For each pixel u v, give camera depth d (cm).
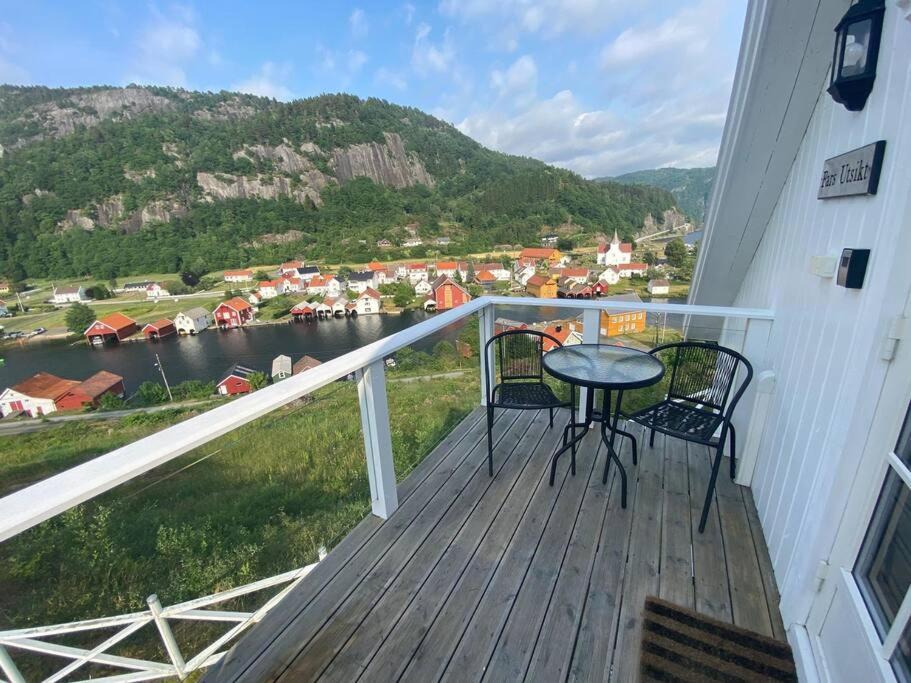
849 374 112
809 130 175
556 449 248
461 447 253
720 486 210
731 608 143
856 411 105
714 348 216
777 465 170
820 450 128
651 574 158
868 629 95
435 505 201
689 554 167
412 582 157
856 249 112
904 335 91
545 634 135
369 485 194
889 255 96
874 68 113
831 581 115
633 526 183
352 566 166
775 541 160
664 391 266
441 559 168
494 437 263
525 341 264
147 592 150
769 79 165
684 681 120
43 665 120
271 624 142
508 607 145
